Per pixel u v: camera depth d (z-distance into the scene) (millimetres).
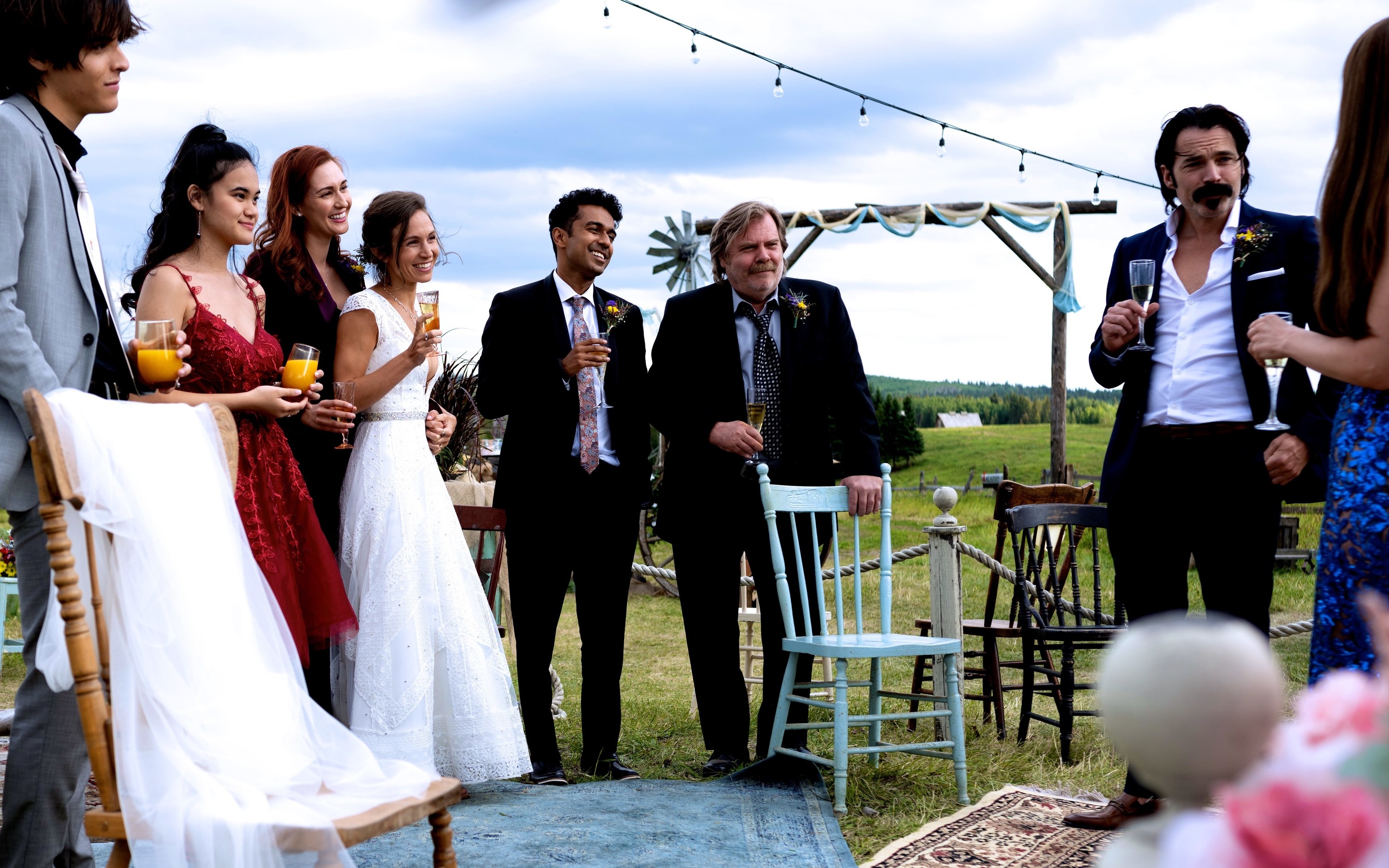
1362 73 2223
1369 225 2211
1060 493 5172
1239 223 3299
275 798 2053
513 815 3498
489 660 3689
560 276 4164
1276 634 5680
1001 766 4266
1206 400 3273
